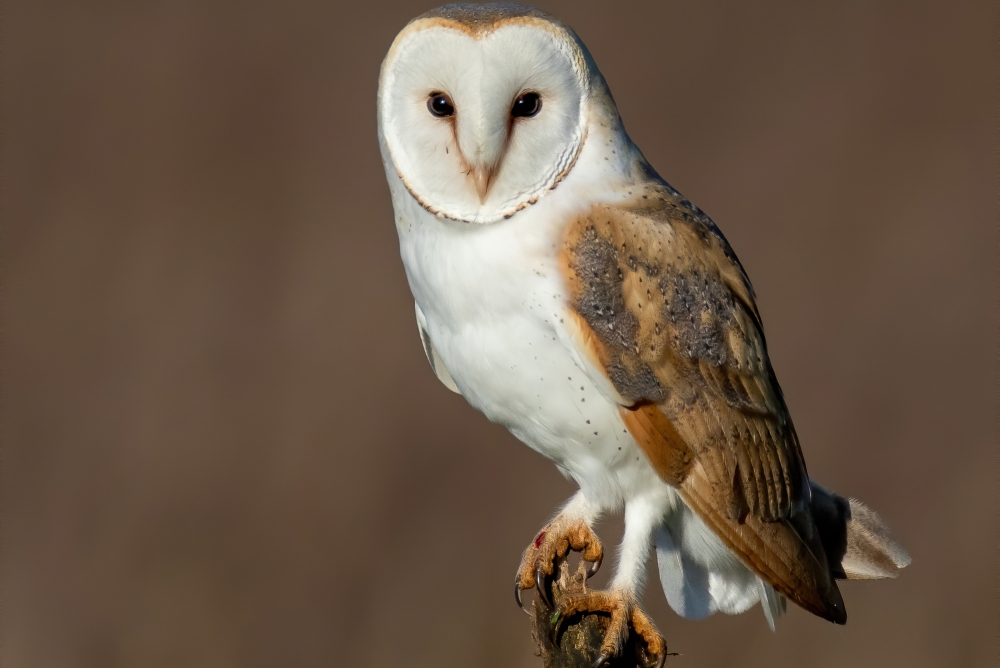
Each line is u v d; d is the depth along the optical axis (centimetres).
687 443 807
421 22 805
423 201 807
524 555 812
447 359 811
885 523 816
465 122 804
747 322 809
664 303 806
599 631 808
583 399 807
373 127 1330
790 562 809
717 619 852
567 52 805
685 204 809
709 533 812
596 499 811
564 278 805
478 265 806
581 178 806
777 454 810
